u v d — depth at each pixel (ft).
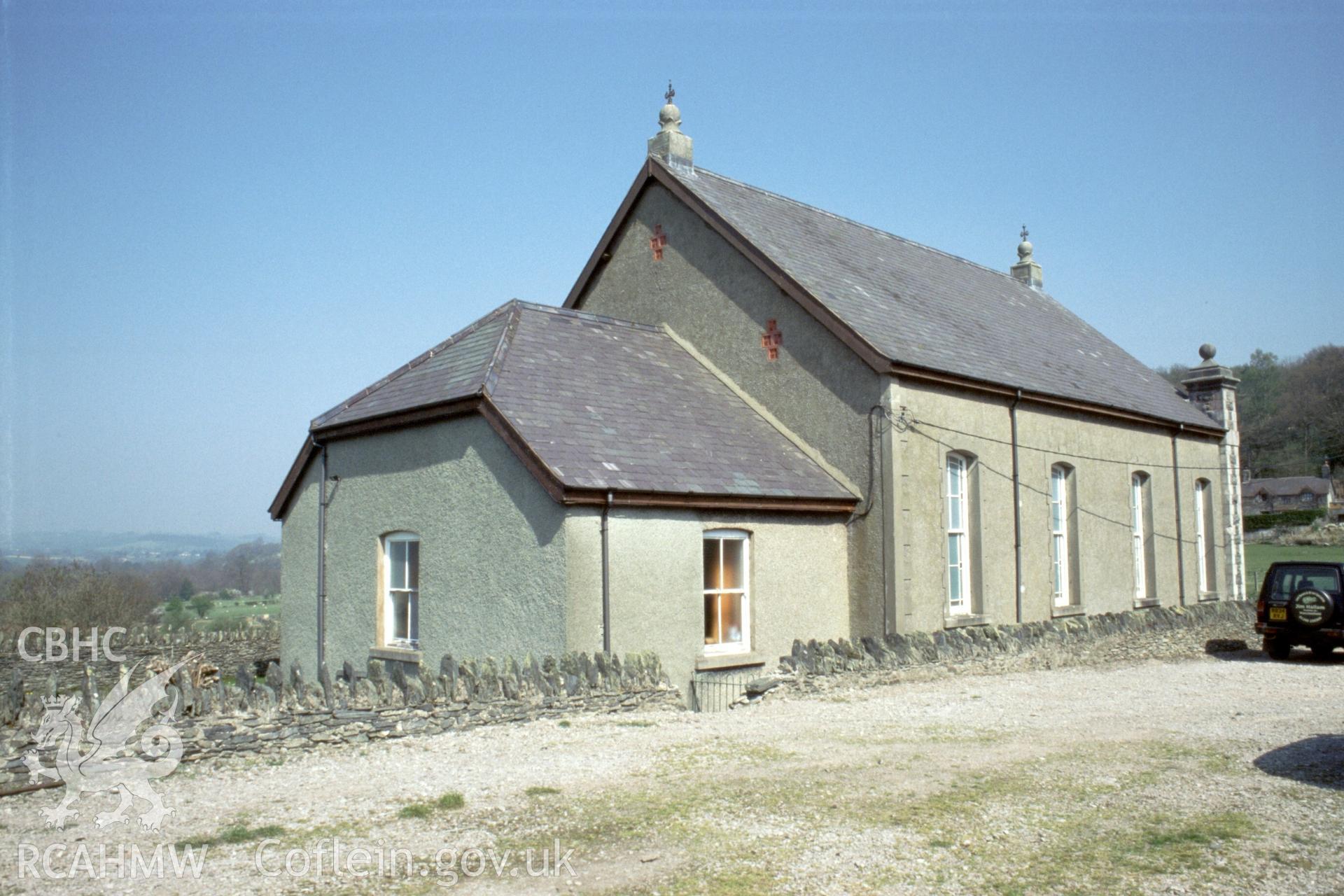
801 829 26.25
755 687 45.44
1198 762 33.68
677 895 21.86
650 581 48.60
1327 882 22.75
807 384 61.41
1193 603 87.66
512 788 29.89
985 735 38.06
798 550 56.29
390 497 55.11
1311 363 319.27
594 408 53.31
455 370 54.95
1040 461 70.38
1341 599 63.16
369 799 28.58
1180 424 86.74
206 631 71.05
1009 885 22.68
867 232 83.15
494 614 48.73
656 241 71.20
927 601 58.80
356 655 56.44
